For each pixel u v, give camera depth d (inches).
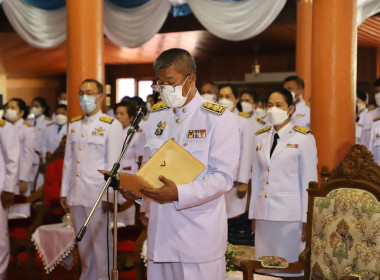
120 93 679.7
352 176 119.2
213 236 101.7
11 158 192.1
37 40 381.1
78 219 176.6
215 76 622.8
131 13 388.2
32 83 695.1
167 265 104.9
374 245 111.6
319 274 120.5
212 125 101.0
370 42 503.2
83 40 236.5
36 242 193.2
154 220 103.5
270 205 156.1
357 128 278.2
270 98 156.3
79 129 178.2
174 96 99.5
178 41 497.7
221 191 98.6
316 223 123.2
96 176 172.9
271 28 438.3
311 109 193.2
